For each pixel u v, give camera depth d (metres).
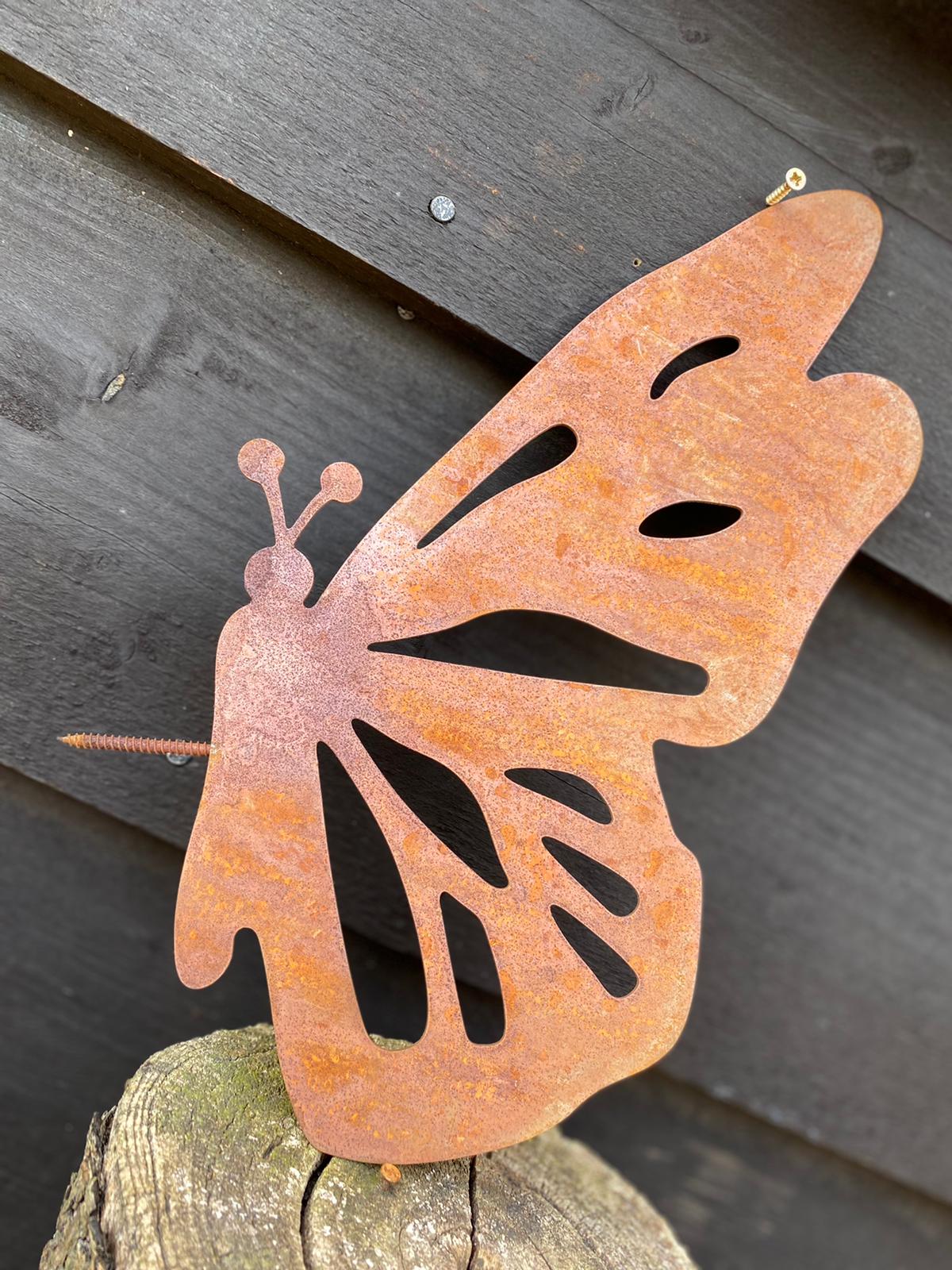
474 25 0.37
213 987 0.45
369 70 0.36
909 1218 0.51
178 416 0.38
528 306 0.38
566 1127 0.49
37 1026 0.44
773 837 0.46
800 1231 0.50
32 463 0.38
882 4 0.39
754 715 0.34
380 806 0.33
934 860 0.47
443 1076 0.33
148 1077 0.33
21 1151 0.44
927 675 0.45
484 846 0.40
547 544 0.34
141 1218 0.29
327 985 0.32
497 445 0.34
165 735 0.40
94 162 0.37
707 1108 0.50
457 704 0.34
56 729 0.39
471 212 0.37
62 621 0.39
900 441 0.35
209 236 0.38
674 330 0.35
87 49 0.35
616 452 0.34
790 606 0.35
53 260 0.37
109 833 0.43
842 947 0.47
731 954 0.46
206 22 0.35
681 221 0.38
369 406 0.39
